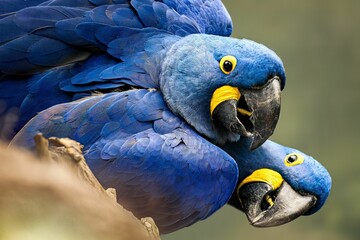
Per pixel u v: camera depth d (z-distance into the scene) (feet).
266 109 26.45
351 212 74.33
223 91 26.20
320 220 74.08
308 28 80.59
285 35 80.43
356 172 76.33
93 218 4.89
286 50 80.38
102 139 23.98
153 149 24.08
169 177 24.39
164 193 24.59
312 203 31.86
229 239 71.10
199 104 26.23
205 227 70.90
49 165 5.25
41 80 25.75
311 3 80.59
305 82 79.87
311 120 78.64
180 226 26.78
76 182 5.10
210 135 27.04
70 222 4.83
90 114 24.07
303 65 80.18
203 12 30.50
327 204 74.74
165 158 24.25
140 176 23.89
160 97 26.05
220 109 26.30
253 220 31.35
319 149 77.92
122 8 27.99
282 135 77.77
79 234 4.82
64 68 26.18
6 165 4.81
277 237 72.54
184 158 24.64
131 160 23.72
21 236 4.72
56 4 27.14
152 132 24.76
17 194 4.78
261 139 27.02
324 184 31.91
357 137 78.07
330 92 79.41
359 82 80.02
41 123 23.62
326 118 78.79
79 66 26.50
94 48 26.89
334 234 73.87
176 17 28.99
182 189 24.90
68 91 25.68
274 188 31.45
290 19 80.43
